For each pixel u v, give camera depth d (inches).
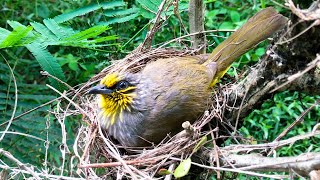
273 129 22.6
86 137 16.3
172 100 16.4
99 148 16.3
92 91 16.5
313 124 21.7
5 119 21.2
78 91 17.8
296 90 15.6
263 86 16.0
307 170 11.7
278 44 14.9
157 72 17.0
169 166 15.0
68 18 18.4
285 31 14.8
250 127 22.9
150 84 16.7
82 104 17.6
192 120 16.7
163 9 18.7
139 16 21.0
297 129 21.9
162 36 23.0
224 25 23.9
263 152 14.7
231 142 18.3
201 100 16.7
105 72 18.7
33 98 21.1
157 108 16.4
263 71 15.8
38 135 21.4
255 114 22.6
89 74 23.7
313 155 11.7
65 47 22.8
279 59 15.2
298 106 21.8
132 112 16.5
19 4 25.7
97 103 17.6
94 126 16.7
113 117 16.7
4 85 22.1
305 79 15.2
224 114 16.9
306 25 14.0
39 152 21.1
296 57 14.9
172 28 23.1
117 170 15.0
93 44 18.5
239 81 17.7
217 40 23.7
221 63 17.6
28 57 26.0
